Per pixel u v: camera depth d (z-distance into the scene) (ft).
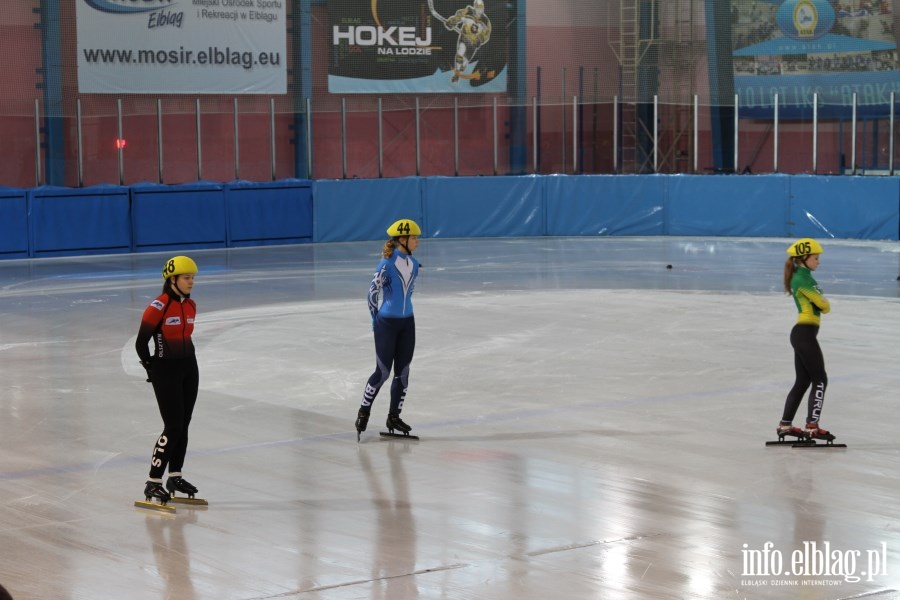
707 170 155.12
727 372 63.31
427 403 56.13
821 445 46.98
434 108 154.81
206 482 42.42
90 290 101.45
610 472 43.29
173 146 146.00
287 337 76.18
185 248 136.98
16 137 138.21
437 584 31.45
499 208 149.48
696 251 131.13
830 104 148.56
